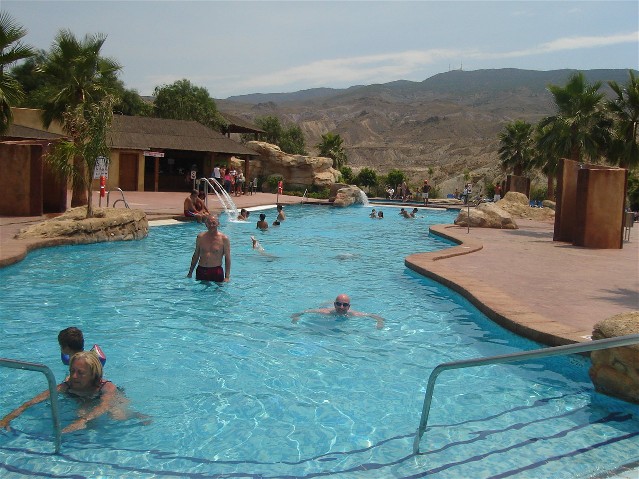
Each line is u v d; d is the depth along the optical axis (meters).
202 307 8.96
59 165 16.53
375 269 12.90
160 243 15.75
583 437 4.82
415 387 5.94
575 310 8.48
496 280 10.86
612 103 27.97
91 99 21.39
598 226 16.81
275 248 15.95
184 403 5.39
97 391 5.29
